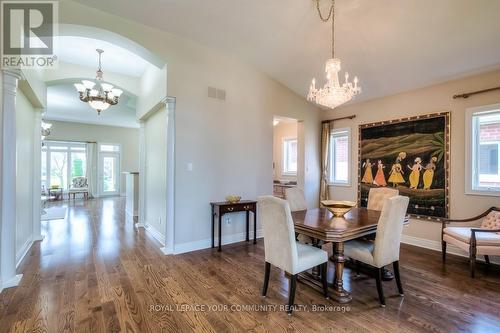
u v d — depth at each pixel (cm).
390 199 234
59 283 272
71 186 1011
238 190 441
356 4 283
